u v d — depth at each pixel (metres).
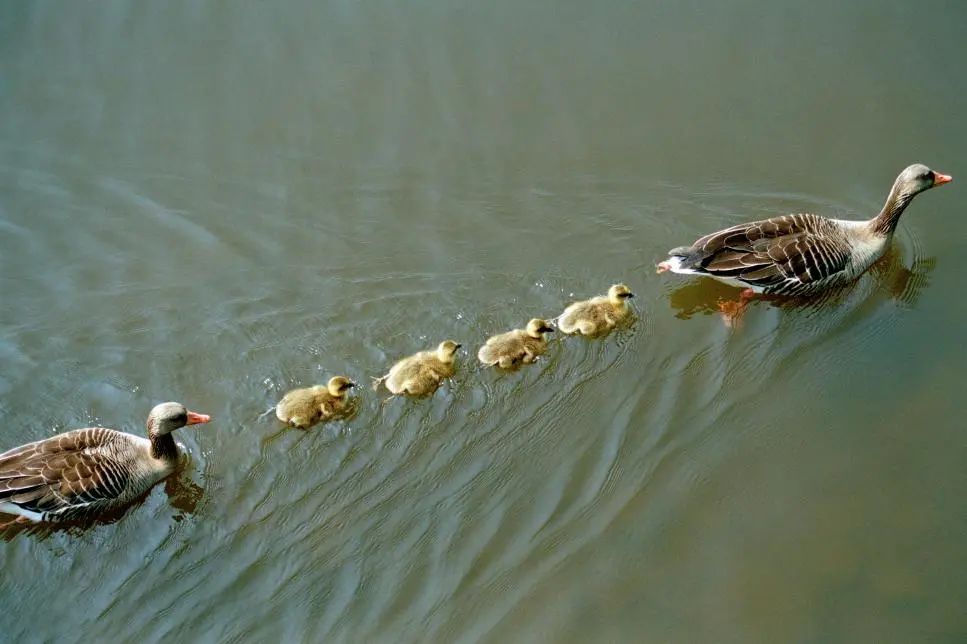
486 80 15.38
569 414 10.91
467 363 11.50
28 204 13.67
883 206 13.52
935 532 9.77
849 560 9.55
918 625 9.00
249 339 11.88
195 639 8.85
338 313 12.21
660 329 11.99
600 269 12.84
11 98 14.94
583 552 9.59
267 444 10.55
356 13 16.33
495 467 10.34
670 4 16.41
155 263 12.95
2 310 12.28
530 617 9.06
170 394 11.23
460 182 14.03
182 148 14.45
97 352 11.73
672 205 13.66
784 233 12.39
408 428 10.70
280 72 15.48
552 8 16.41
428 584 9.30
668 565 9.52
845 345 11.80
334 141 14.55
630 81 15.35
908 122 14.62
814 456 10.51
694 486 10.23
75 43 15.79
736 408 11.03
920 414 10.91
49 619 9.00
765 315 12.20
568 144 14.51
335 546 9.59
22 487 9.51
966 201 13.62
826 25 16.08
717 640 8.91
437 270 12.80
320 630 8.93
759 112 14.89
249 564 9.44
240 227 13.44
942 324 12.05
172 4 16.39
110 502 9.84
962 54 15.46
